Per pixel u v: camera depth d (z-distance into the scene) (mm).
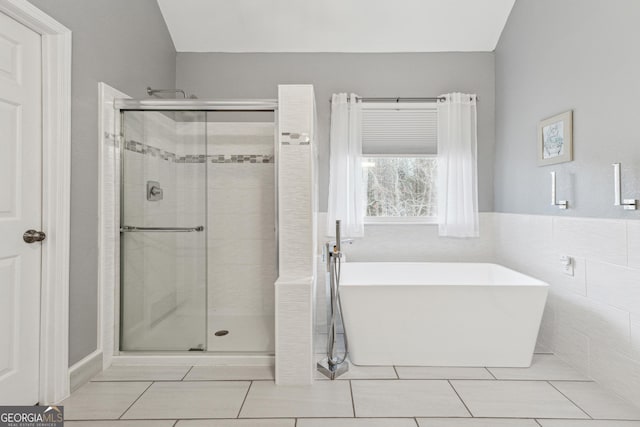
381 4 3033
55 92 1888
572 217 2344
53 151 1884
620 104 1969
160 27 3102
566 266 2385
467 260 3383
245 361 2387
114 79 2426
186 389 2059
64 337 1935
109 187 2338
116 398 1953
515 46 3023
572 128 2350
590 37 2186
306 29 3230
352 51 3395
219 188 3389
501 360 2342
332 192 3273
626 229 1934
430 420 1768
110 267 2355
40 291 1873
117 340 2418
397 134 3441
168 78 3266
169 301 2449
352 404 1907
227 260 3389
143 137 2463
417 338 2359
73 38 2016
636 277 1877
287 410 1850
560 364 2387
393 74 3404
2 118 1656
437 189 3416
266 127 3367
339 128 3275
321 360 2402
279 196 2291
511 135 3092
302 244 2279
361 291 2340
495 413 1827
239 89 3420
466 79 3393
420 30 3234
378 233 3381
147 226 2467
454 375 2236
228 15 3137
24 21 1729
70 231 1996
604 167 2090
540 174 2689
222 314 3375
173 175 2482
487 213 3398
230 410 1848
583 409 1864
